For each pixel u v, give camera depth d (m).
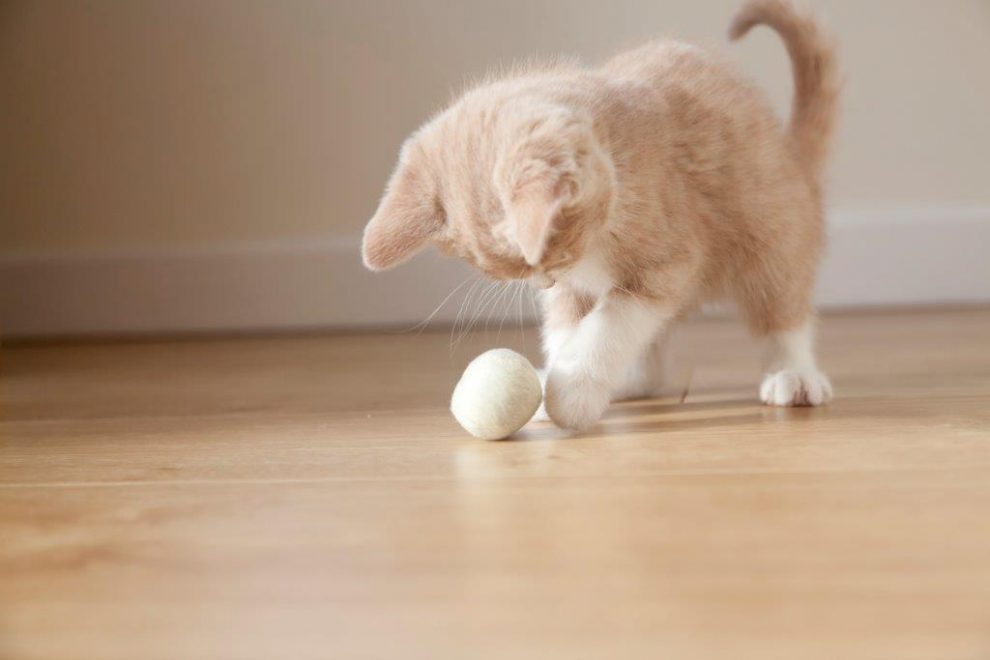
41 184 1.44
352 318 1.43
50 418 0.99
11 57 1.43
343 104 1.42
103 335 1.44
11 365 1.26
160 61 1.43
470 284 1.37
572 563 0.67
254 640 0.62
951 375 1.00
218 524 0.73
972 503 0.71
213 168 1.43
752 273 0.93
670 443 0.84
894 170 1.38
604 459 0.81
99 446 0.89
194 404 1.02
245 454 0.86
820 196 0.98
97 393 1.09
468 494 0.76
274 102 1.42
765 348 0.95
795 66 0.99
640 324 0.88
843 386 0.98
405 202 0.88
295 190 1.43
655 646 0.59
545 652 0.58
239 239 1.43
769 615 0.62
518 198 0.79
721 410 0.92
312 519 0.73
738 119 0.93
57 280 1.43
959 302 1.38
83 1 1.42
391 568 0.67
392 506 0.74
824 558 0.66
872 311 1.36
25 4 1.43
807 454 0.80
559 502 0.74
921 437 0.82
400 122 1.42
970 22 1.36
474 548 0.69
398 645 0.60
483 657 0.58
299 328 1.43
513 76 0.94
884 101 1.38
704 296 0.95
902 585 0.64
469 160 0.85
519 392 0.86
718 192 0.91
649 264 0.88
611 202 0.84
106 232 1.44
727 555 0.67
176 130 1.43
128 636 0.63
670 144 0.89
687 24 1.38
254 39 1.42
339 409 0.98
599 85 0.89
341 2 1.41
